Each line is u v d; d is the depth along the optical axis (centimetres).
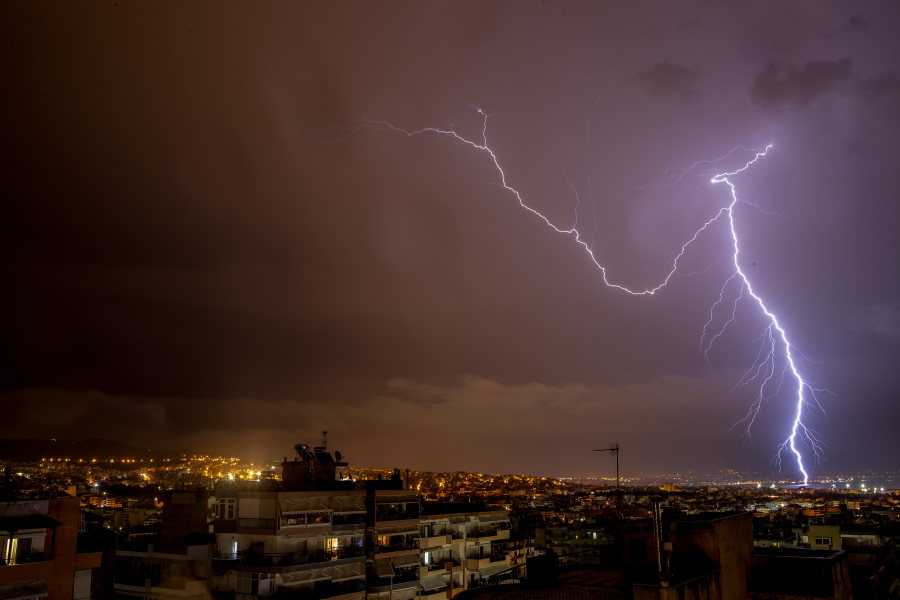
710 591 1537
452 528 5294
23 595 2798
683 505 8200
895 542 4909
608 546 2159
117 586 4122
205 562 4006
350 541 4378
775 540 4762
